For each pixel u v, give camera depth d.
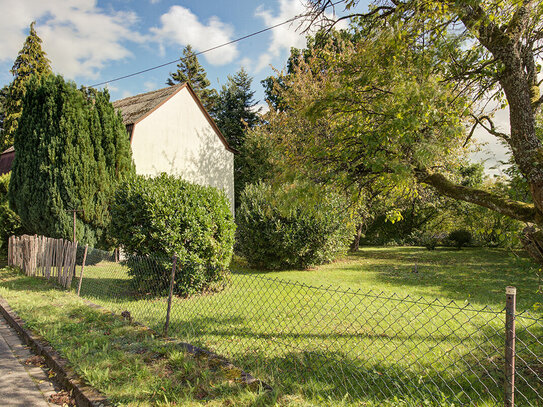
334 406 3.05
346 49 9.45
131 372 3.70
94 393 3.29
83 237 10.83
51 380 3.85
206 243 8.19
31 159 10.99
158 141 15.98
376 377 3.70
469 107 4.95
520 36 3.74
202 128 18.25
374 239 28.70
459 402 3.11
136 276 8.03
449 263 14.91
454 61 4.73
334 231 13.20
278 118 19.05
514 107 3.74
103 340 4.67
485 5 4.12
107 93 11.76
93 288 8.30
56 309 6.34
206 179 18.38
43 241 10.04
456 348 4.66
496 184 4.50
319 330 5.36
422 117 3.90
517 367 4.03
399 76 4.37
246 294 8.20
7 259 14.25
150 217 7.81
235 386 3.35
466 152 10.98
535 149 3.54
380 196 6.35
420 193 10.93
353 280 10.64
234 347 4.62
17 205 11.45
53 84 10.79
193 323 5.66
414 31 4.21
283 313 6.31
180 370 3.72
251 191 14.34
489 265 13.96
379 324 5.69
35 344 4.72
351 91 4.69
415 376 3.75
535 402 3.22
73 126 10.66
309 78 15.95
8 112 27.52
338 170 4.57
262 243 13.09
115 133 11.70
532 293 8.24
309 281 10.46
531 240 3.83
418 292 8.59
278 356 4.27
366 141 4.11
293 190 4.59
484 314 6.27
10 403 3.31
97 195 11.00
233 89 33.25
